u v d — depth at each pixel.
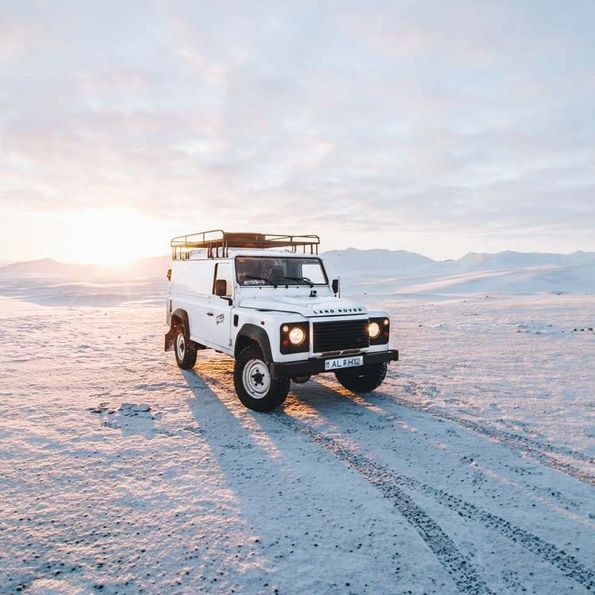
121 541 2.95
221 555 2.80
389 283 120.81
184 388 7.06
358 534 3.05
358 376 6.75
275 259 7.05
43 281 137.38
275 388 5.48
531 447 4.64
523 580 2.61
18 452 4.42
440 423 5.41
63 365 8.91
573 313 21.20
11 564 2.69
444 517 3.29
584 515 3.34
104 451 4.48
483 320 18.23
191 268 8.26
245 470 4.07
